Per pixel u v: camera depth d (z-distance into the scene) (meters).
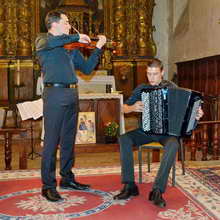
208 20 7.59
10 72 9.27
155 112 3.71
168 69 10.09
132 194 3.77
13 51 9.29
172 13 9.73
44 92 3.71
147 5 9.73
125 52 9.73
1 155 6.81
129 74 9.74
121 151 3.80
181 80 8.76
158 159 5.55
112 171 4.83
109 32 9.70
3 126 7.79
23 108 5.85
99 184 4.23
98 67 9.41
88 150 6.07
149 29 9.82
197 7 8.16
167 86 3.76
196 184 4.17
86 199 3.70
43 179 3.72
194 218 3.18
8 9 9.25
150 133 3.78
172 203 3.56
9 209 3.44
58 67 3.64
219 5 7.10
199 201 3.61
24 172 4.81
